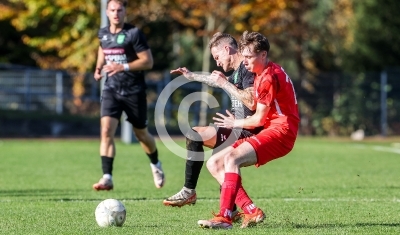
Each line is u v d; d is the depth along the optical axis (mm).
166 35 124125
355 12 122938
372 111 109562
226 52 25641
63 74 105000
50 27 116000
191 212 28750
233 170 23328
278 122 23797
